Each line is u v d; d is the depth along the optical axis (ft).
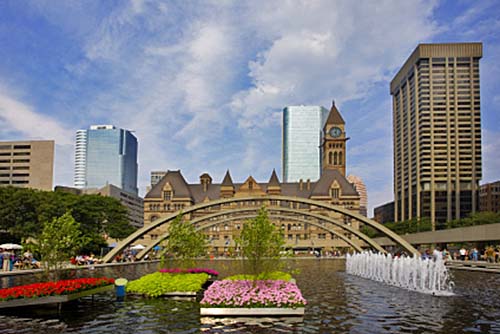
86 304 77.82
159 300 82.58
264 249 75.61
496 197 596.70
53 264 90.68
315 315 67.67
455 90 636.89
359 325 60.39
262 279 77.05
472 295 92.73
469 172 624.18
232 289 70.54
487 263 176.35
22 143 527.81
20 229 244.63
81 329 57.77
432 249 258.78
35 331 56.70
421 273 111.34
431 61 643.86
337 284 117.19
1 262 148.25
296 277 140.56
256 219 79.82
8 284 110.01
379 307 76.07
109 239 383.04
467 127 631.56
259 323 61.26
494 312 71.46
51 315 67.36
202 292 94.63
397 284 116.78
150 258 253.65
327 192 467.93
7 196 249.96
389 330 57.62
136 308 73.46
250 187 492.13
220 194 499.51
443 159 630.33
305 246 430.20
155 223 201.05
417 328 58.95
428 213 627.05
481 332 56.80
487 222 392.27
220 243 431.43
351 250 392.27
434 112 638.53
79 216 291.17
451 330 57.88
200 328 58.18
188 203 484.33
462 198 622.13
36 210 255.50
